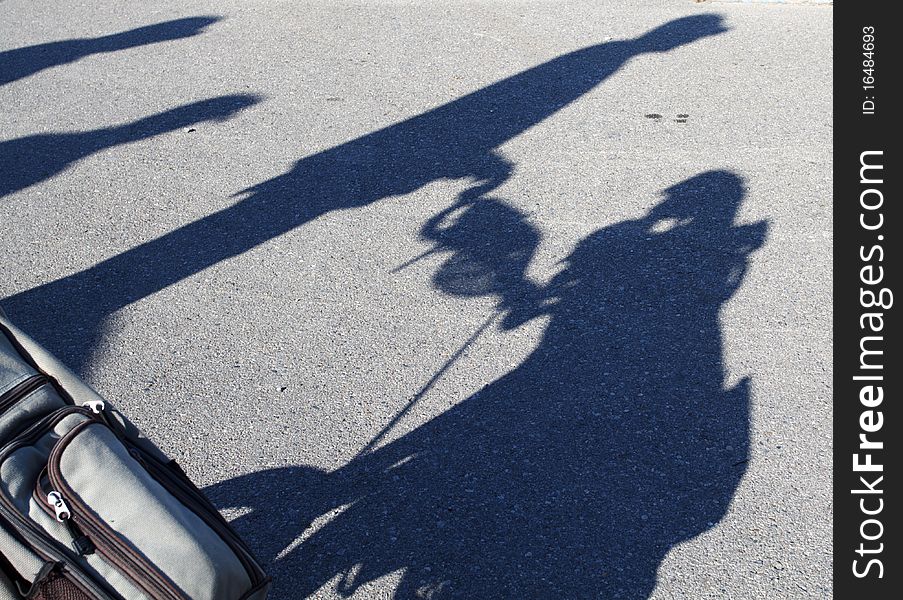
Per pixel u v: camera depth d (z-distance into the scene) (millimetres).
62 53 7984
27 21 8852
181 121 6594
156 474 2338
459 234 5062
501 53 7598
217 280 4738
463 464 3500
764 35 7824
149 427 3744
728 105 6531
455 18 8477
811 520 3229
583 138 6109
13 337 2539
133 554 2066
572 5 8719
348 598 2969
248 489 3418
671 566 3053
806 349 4090
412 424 3711
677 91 6785
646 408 3764
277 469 3510
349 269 4785
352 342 4223
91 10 9109
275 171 5832
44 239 5188
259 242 5066
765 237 4949
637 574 3025
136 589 2057
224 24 8547
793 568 3047
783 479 3404
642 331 4238
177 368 4098
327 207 5391
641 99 6664
